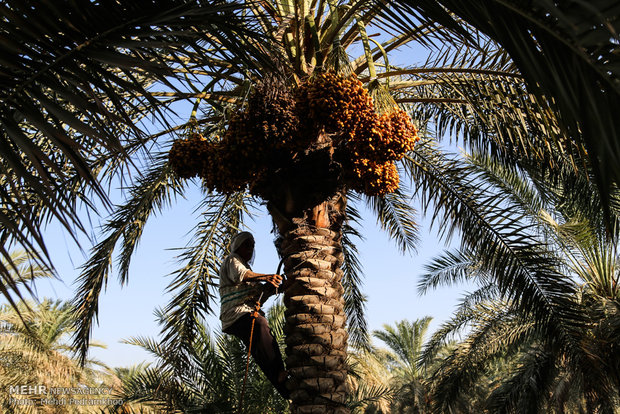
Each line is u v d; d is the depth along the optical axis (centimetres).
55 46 264
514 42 230
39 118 263
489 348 1330
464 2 260
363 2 471
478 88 566
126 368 2173
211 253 778
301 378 401
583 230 1045
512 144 613
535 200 1019
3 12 248
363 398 1283
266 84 395
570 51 209
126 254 720
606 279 1194
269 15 568
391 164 458
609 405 1016
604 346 1047
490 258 697
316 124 396
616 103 201
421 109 706
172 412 1162
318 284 426
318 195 445
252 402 1180
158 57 306
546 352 1350
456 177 699
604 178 203
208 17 301
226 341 1211
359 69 593
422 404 2273
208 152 448
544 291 688
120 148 273
